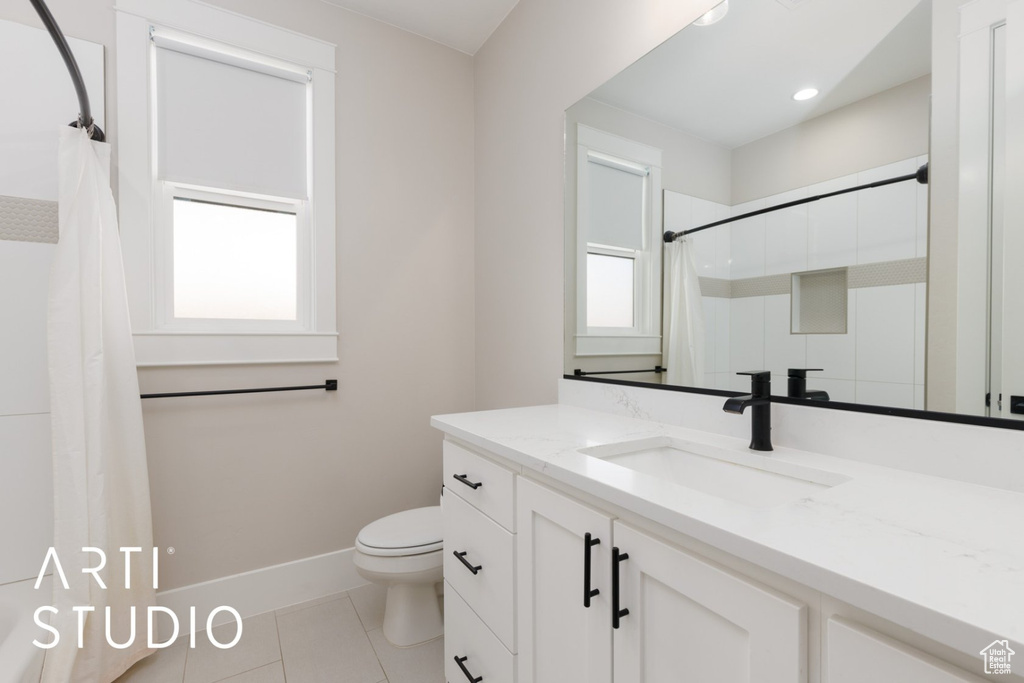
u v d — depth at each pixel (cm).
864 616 50
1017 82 76
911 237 88
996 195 78
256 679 151
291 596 196
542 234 189
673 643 69
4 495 148
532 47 195
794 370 107
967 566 51
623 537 77
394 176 221
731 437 117
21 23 152
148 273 171
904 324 89
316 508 203
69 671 133
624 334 151
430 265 230
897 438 88
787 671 54
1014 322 76
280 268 203
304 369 200
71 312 141
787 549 54
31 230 153
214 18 181
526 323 199
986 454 78
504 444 108
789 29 109
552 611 94
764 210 113
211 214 190
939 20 85
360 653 164
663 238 139
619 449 110
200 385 181
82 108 141
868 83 95
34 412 152
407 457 224
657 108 140
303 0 200
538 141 191
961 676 42
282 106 197
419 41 228
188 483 179
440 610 187
